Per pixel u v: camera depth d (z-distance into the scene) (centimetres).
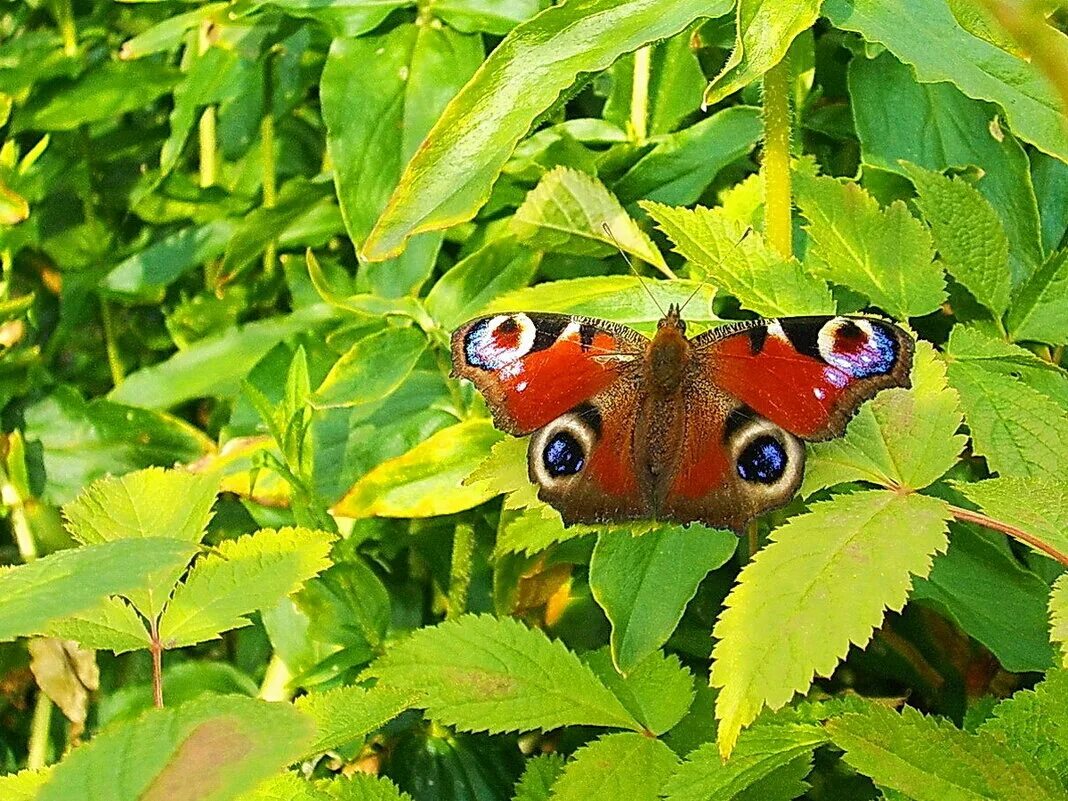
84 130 25
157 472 13
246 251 22
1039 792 11
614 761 13
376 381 18
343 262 23
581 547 18
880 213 15
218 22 22
